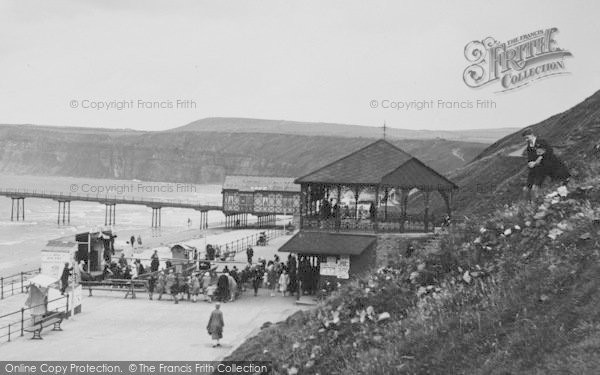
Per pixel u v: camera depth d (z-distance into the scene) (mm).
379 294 19438
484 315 15102
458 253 18938
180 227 150125
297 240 47312
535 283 15062
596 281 13742
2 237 124625
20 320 36531
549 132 77875
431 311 16828
